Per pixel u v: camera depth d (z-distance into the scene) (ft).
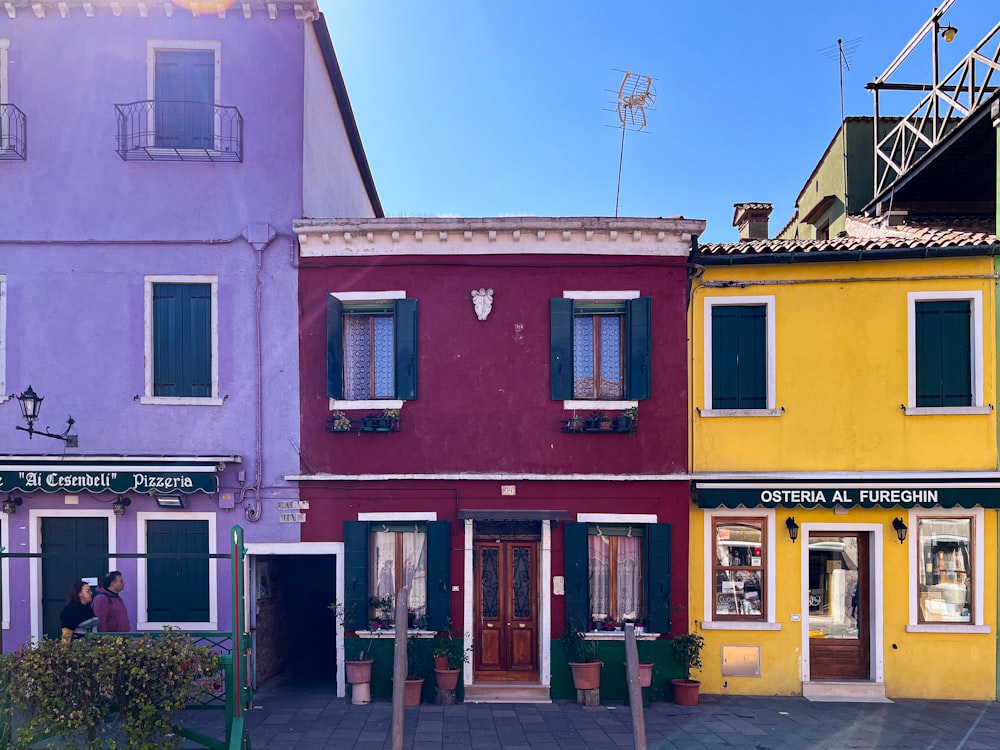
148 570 33.27
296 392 33.86
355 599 33.06
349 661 32.04
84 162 33.88
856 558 34.35
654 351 33.96
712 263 34.12
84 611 27.40
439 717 30.19
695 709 31.40
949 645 33.17
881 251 33.14
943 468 33.37
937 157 40.70
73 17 33.99
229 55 34.24
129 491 32.60
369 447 33.71
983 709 31.58
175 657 21.30
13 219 33.78
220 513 33.42
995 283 33.55
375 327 34.91
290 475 33.42
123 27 34.01
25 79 33.96
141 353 33.63
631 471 33.63
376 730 28.40
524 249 34.14
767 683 33.45
